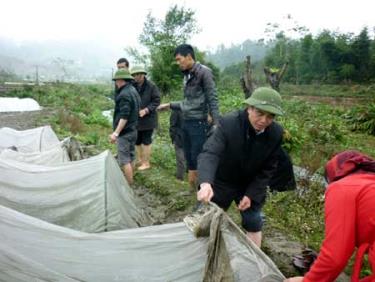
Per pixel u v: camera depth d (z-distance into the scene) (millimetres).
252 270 2219
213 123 4234
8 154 4949
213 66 25500
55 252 2430
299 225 4824
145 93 6410
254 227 3336
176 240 2418
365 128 14172
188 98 4492
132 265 2379
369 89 23578
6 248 2354
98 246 2475
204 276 2154
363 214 1806
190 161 4832
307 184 5949
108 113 19141
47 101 21312
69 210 3664
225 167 3082
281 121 10203
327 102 22953
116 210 3664
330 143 9828
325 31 40125
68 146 5227
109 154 4184
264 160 3045
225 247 2131
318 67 37594
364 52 36031
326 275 1846
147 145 6750
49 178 3941
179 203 5410
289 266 3721
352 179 1901
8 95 22781
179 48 4324
